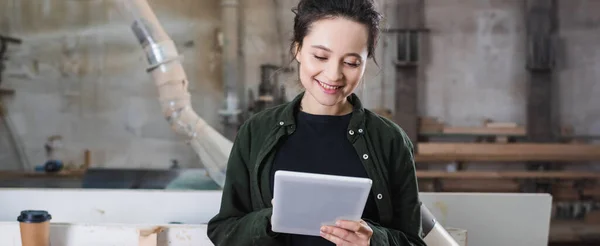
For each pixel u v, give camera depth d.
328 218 1.07
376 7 1.12
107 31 5.27
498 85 5.33
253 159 1.22
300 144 1.21
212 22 5.28
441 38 5.30
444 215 1.84
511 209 1.85
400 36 5.27
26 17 5.30
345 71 1.10
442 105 5.33
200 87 5.28
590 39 5.27
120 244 1.63
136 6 5.19
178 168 5.21
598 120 5.30
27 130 5.32
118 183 5.23
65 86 5.32
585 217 5.23
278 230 1.10
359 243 1.07
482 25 5.31
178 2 5.24
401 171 1.23
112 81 5.29
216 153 5.13
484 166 5.27
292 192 1.03
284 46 5.26
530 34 5.29
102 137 5.29
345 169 1.19
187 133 5.19
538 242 1.86
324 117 1.21
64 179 5.26
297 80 1.25
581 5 5.26
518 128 5.31
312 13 1.10
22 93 5.32
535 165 5.27
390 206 1.20
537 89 5.31
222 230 1.21
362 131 1.20
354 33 1.07
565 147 5.25
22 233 1.58
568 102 5.31
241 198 1.25
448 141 5.32
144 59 5.26
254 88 5.29
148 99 5.27
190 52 5.27
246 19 5.27
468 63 5.32
